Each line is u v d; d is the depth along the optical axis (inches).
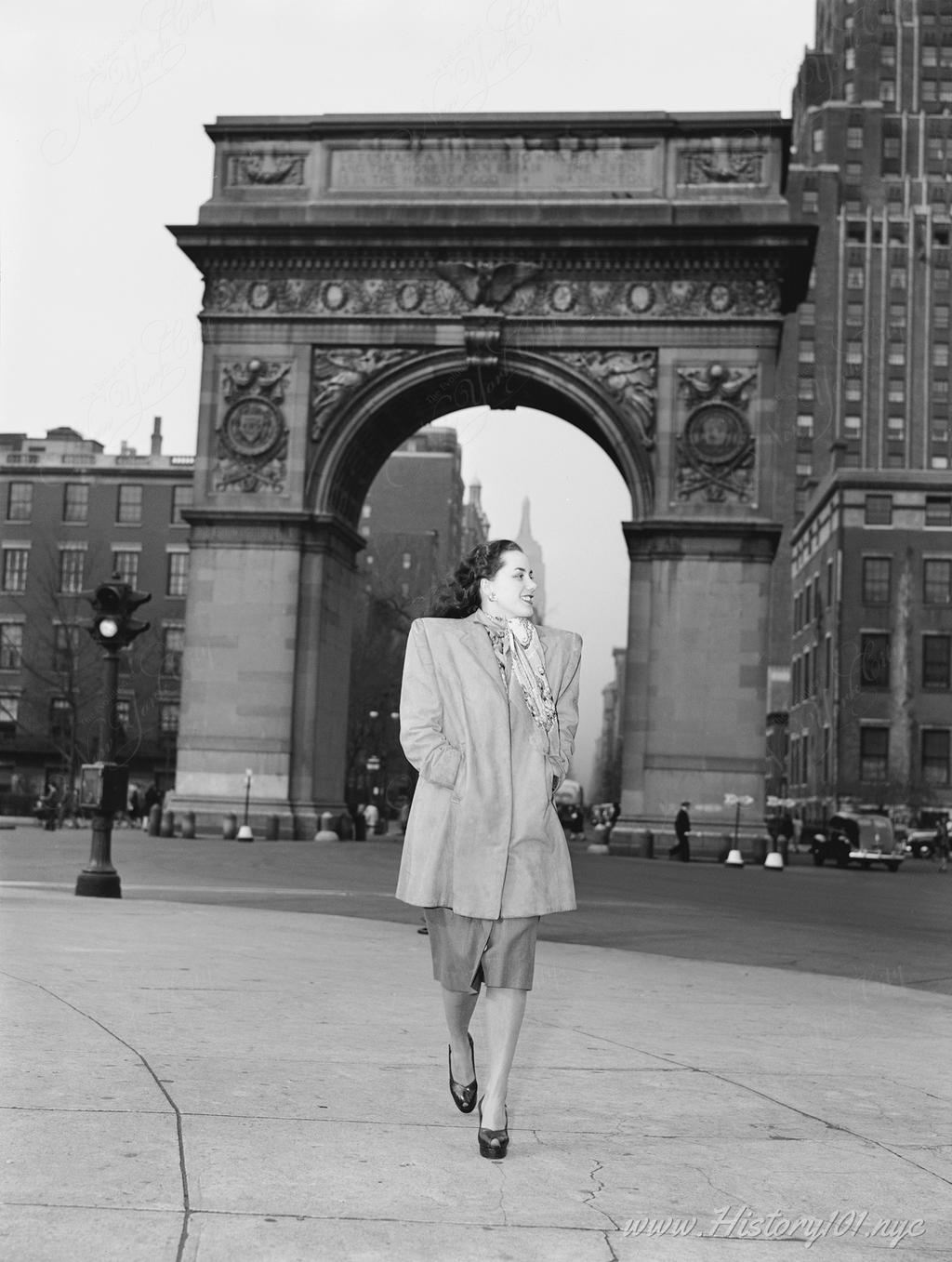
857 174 5462.6
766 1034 370.0
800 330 5324.8
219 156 1849.2
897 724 3250.5
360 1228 182.4
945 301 5329.7
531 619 242.8
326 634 1827.0
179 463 3203.7
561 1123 249.1
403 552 4537.4
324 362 1818.4
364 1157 215.6
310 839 1748.3
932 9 5556.1
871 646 3280.0
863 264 5349.4
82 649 3122.5
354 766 3415.4
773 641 4953.3
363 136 1834.4
